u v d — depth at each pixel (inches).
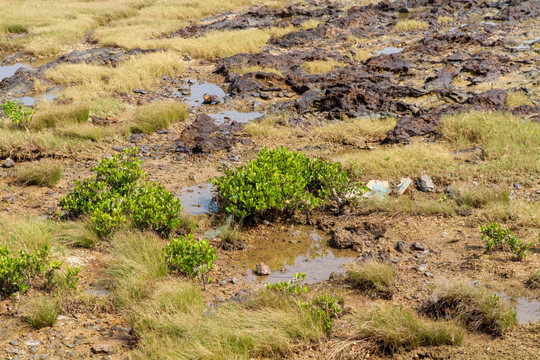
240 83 643.5
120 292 232.8
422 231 300.5
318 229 318.3
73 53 828.0
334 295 232.2
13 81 674.8
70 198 318.0
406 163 393.1
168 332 204.2
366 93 564.7
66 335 208.4
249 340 193.9
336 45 888.9
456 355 187.0
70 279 242.7
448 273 252.5
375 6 1168.2
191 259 249.6
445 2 1173.7
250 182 334.6
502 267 249.6
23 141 446.0
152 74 716.0
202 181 396.8
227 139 477.4
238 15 1152.2
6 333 208.4
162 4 1325.0
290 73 680.4
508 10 1035.3
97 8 1253.1
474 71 673.6
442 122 486.9
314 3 1280.8
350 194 339.6
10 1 1348.4
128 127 506.9
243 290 240.2
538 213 298.0
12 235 277.3
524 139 430.9
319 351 195.0
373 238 296.4
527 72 659.4
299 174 345.1
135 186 336.5
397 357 190.5
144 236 284.8
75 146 457.7
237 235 305.3
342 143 474.6
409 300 231.8
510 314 205.0
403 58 741.3
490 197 326.3
